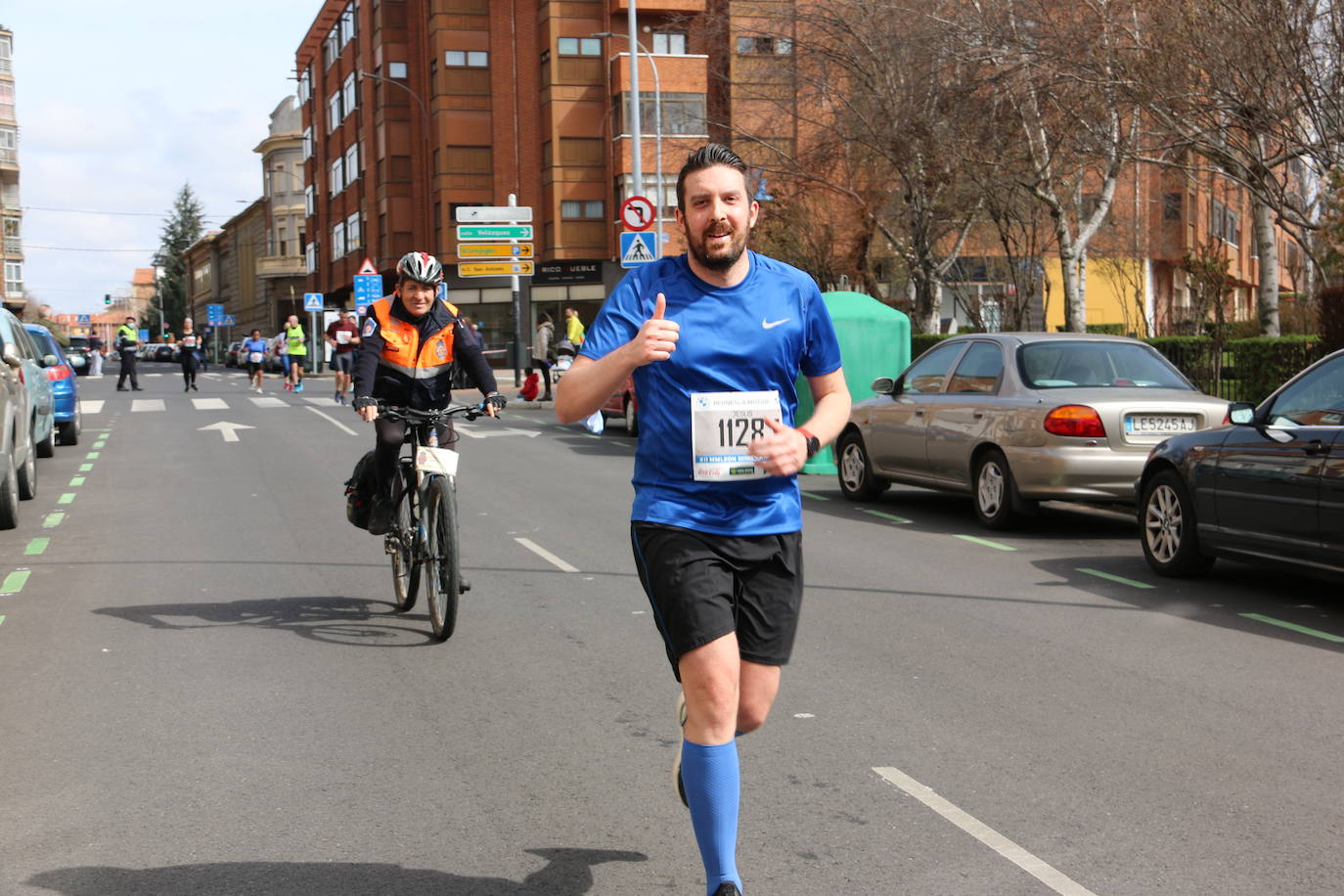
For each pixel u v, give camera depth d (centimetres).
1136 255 3556
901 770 502
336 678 647
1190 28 1591
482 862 415
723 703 353
